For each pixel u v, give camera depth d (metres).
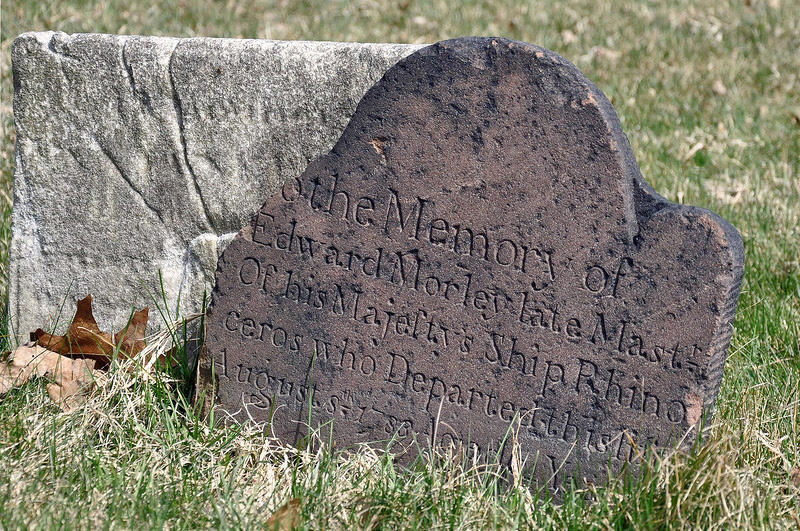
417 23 7.63
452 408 2.74
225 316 2.94
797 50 7.18
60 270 3.39
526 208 2.57
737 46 7.32
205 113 3.05
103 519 2.32
